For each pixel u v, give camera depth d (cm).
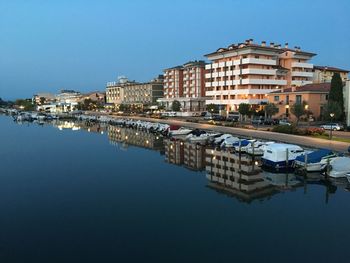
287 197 2630
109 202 2508
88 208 2378
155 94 15488
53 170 3656
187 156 4506
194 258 1647
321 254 1678
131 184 3034
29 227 2045
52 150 5141
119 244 1806
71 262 1628
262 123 7200
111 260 1641
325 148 3816
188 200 2550
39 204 2475
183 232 1952
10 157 4497
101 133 7744
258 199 2584
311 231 1956
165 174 3444
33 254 1706
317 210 2319
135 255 1684
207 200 2548
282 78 10238
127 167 3825
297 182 3091
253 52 9619
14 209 2370
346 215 2216
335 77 6322
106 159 4356
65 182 3120
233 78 10050
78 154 4778
